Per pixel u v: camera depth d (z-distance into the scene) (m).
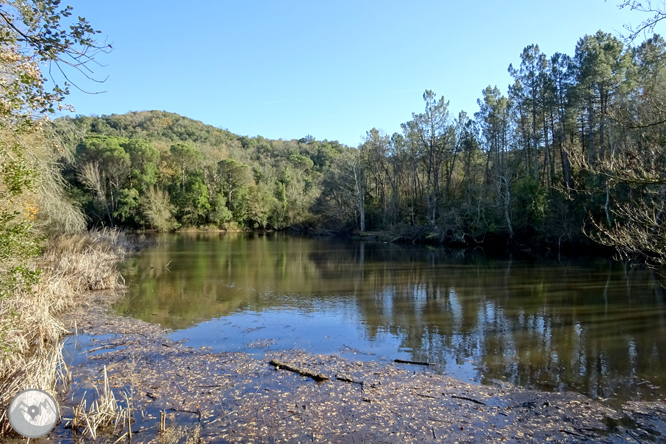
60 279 12.61
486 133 43.97
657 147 9.91
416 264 24.25
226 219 60.91
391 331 10.26
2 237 5.98
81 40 4.47
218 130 119.19
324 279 18.47
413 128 47.72
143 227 53.69
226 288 15.99
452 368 7.76
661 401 6.37
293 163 88.12
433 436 5.29
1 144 6.50
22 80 5.12
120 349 8.65
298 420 5.66
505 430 5.46
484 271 20.97
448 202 43.72
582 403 6.27
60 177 16.42
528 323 10.97
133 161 56.03
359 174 52.19
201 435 5.24
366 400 6.30
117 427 5.40
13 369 6.27
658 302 13.31
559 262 24.31
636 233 10.04
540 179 38.53
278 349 8.82
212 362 7.91
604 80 26.34
